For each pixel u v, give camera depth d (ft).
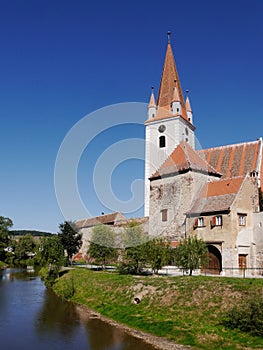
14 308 101.71
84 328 78.69
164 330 72.23
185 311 78.79
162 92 188.34
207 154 162.91
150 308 85.66
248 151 153.28
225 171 151.64
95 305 99.81
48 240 164.35
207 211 117.60
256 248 115.96
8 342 69.67
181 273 115.44
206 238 117.29
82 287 118.52
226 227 113.29
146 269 124.47
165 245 112.47
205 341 63.67
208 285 84.58
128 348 64.28
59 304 107.34
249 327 65.05
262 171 145.69
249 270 113.60
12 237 317.22
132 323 79.51
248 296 74.84
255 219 118.11
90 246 136.67
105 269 141.49
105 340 69.46
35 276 189.06
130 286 100.12
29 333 75.51
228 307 74.38
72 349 65.00
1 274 201.16
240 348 59.36
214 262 116.06
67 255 183.52
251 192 122.11
